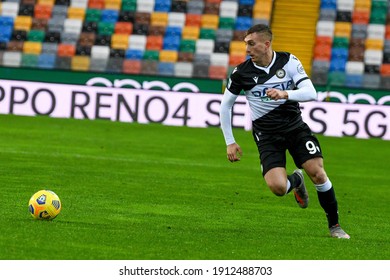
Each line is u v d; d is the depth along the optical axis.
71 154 58.53
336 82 95.56
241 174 53.50
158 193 43.28
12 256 25.56
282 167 30.86
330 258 28.05
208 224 34.34
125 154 60.56
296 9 103.62
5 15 103.12
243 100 82.38
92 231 30.41
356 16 103.06
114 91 82.62
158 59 99.62
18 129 72.81
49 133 71.19
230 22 102.81
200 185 47.41
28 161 53.25
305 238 31.81
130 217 34.94
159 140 70.88
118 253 26.86
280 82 30.69
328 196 31.48
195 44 100.88
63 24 102.56
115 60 98.38
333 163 63.12
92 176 48.28
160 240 29.50
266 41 30.41
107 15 103.50
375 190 50.16
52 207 31.94
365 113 80.75
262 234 32.34
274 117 30.91
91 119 82.69
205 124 82.31
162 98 82.44
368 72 97.81
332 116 81.12
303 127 31.22
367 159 66.62
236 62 99.62
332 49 100.12
